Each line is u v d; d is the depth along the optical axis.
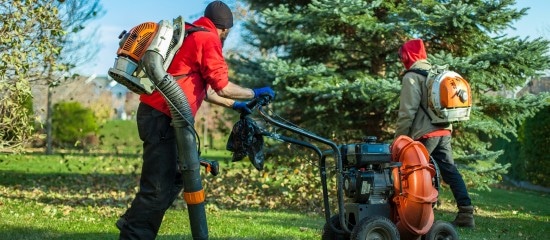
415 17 9.34
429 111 6.65
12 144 9.27
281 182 10.92
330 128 9.81
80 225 6.50
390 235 4.69
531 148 14.70
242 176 11.98
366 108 9.47
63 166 16.66
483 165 10.05
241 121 4.37
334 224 5.07
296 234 6.23
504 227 7.55
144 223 4.26
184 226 6.63
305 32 9.91
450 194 11.59
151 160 4.24
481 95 9.55
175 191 4.41
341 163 4.72
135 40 4.10
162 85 4.00
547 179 14.26
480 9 8.88
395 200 4.80
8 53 7.95
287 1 10.44
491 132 9.84
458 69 8.91
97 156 20.50
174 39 4.17
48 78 9.04
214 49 4.26
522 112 9.64
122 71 4.06
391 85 8.84
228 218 7.45
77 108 28.41
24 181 12.34
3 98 8.20
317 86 9.21
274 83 9.25
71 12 10.27
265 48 10.38
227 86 4.29
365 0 9.62
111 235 5.91
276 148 10.34
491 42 9.47
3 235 5.73
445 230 5.03
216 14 4.45
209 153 25.31
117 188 11.16
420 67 6.70
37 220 6.80
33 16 8.05
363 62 10.23
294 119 10.27
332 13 9.20
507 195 12.83
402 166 4.83
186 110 4.04
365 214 4.81
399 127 6.67
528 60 8.97
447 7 9.48
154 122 4.23
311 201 9.29
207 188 10.54
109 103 39.06
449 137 6.85
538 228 7.62
